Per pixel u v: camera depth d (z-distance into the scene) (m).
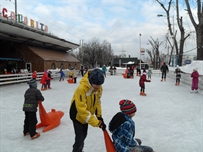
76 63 38.62
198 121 5.88
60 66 30.73
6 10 21.22
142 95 10.85
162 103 8.60
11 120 6.19
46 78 13.79
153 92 12.12
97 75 2.88
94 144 4.27
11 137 4.74
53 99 9.79
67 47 35.81
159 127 5.35
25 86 16.11
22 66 25.62
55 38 27.95
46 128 5.09
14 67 25.30
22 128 5.41
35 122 4.63
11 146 4.21
